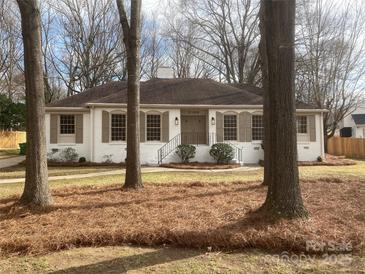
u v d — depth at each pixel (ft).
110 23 115.85
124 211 23.13
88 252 16.60
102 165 63.52
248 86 87.81
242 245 16.78
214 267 14.75
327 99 88.22
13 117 123.34
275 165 20.27
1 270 14.52
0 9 94.48
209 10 120.06
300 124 70.54
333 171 50.96
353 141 88.84
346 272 14.25
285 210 19.58
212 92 74.02
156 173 49.88
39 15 25.16
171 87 74.79
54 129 67.77
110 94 74.49
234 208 23.17
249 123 69.72
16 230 19.10
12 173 50.98
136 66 33.12
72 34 114.32
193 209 23.29
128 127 33.01
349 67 87.51
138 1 33.06
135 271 14.37
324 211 21.98
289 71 20.17
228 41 121.60
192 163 65.05
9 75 116.78
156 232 17.88
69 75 116.57
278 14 20.31
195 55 128.77
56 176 46.47
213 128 69.31
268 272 14.25
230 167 60.29
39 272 14.33
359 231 17.48
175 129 68.54
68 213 22.76
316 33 84.53
